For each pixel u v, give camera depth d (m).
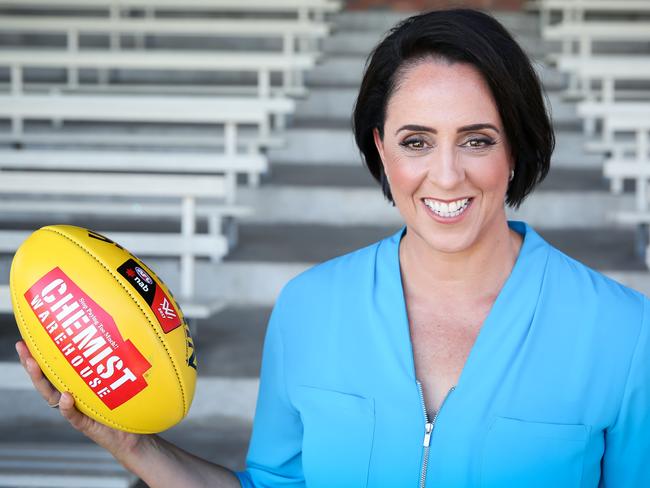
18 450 2.26
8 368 2.43
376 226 3.97
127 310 1.01
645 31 5.03
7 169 4.25
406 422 1.02
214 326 3.08
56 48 6.09
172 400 1.03
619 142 4.13
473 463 1.00
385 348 1.04
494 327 1.01
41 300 1.00
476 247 1.03
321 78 5.59
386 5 7.03
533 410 0.99
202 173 4.20
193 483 1.11
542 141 0.97
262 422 1.15
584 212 3.92
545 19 6.06
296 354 1.09
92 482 2.03
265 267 3.29
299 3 5.70
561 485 1.00
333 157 4.68
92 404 1.00
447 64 0.94
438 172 0.94
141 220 3.96
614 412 1.00
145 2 5.64
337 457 1.05
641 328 1.01
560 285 1.03
